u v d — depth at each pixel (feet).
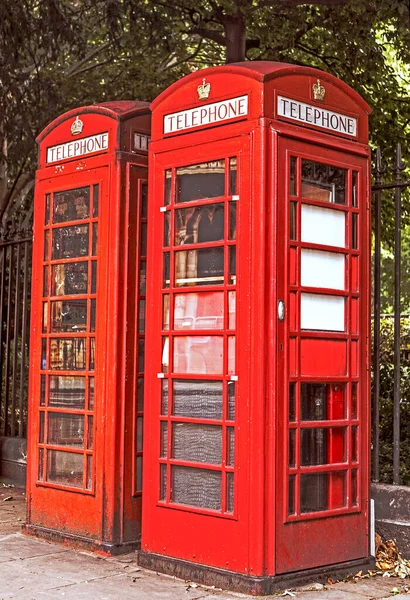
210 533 14.55
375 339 17.74
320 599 13.57
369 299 15.99
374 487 16.97
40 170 19.08
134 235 17.21
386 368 34.24
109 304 17.03
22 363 26.14
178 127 15.69
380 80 44.60
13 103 39.73
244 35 38.78
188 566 14.74
